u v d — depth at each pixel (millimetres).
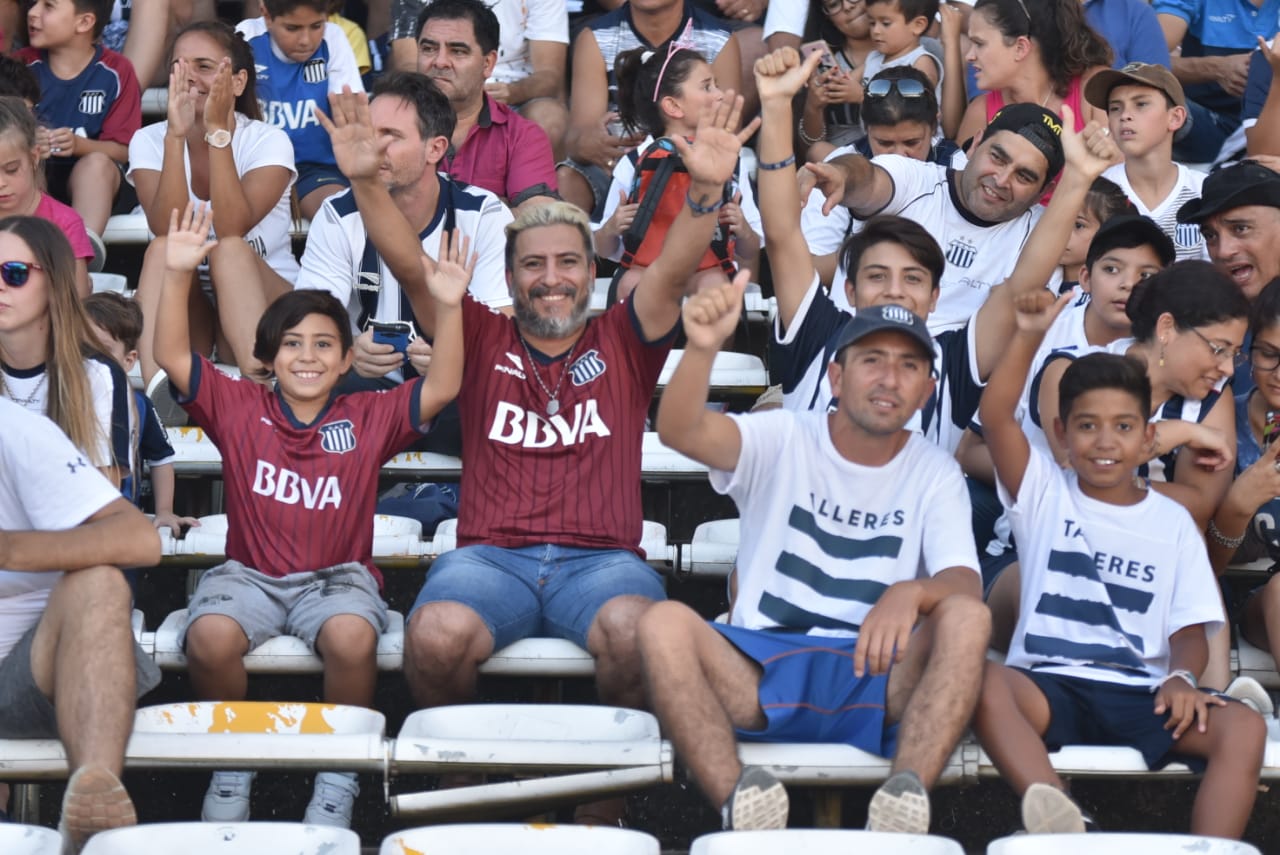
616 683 8875
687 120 12297
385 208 9656
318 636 8992
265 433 9461
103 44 15422
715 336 8047
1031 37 13734
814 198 12672
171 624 9430
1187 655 8602
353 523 9438
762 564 8703
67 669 7871
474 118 13492
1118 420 8719
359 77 14547
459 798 8055
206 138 11758
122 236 13734
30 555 7879
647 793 9531
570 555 9367
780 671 8266
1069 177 9711
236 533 9422
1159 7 16297
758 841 6930
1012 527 9047
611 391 9578
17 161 11602
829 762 8078
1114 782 9617
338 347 9547
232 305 11695
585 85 15031
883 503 8680
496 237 11570
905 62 14930
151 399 11406
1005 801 9555
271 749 8031
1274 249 10945
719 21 15625
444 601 8859
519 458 9500
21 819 9086
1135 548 8781
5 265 8805
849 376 8469
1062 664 8641
